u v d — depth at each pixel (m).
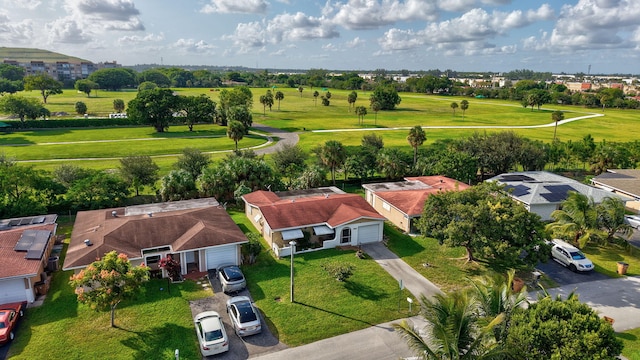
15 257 28.98
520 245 30.12
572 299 19.20
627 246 37.66
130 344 23.66
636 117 151.88
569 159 70.88
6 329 23.59
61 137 102.50
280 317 26.44
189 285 30.58
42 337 24.28
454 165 57.22
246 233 40.16
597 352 16.66
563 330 17.19
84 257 29.45
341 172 63.38
